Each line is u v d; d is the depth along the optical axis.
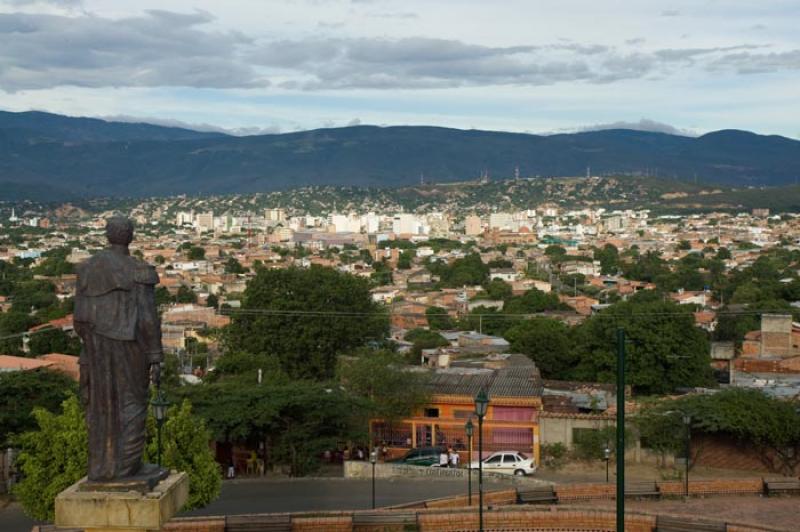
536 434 52.03
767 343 87.56
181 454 33.25
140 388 15.52
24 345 100.94
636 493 40.16
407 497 42.22
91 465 15.24
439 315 119.12
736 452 50.50
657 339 71.75
